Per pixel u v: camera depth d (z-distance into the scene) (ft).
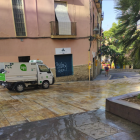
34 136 10.04
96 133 10.37
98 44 67.05
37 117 14.03
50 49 39.37
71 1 41.19
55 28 38.63
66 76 42.96
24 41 35.73
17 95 24.43
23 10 34.76
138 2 11.18
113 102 14.12
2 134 10.35
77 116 13.93
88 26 44.73
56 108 17.04
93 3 49.80
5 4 32.81
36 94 25.30
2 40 33.19
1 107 17.56
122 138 9.62
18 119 13.52
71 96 23.72
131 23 12.07
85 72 45.91
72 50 42.86
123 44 13.05
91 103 19.27
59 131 10.77
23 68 26.94
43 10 37.40
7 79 25.22
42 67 30.35
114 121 12.43
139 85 36.24
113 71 93.86
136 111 11.73
